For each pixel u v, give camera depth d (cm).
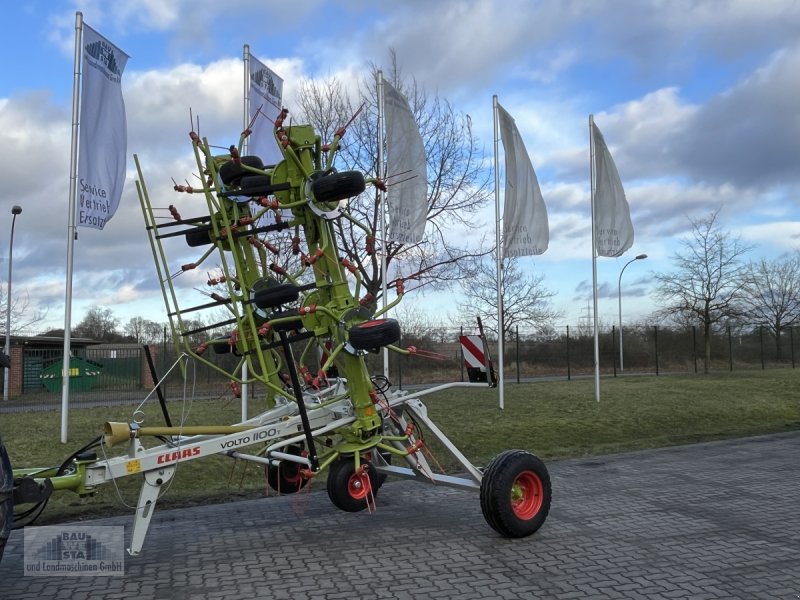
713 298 3378
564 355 3334
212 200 630
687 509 759
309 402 671
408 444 684
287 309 675
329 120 1989
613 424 1484
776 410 1788
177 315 626
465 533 664
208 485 938
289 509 778
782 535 650
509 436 1327
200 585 526
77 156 1160
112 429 521
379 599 495
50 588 522
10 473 471
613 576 537
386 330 577
